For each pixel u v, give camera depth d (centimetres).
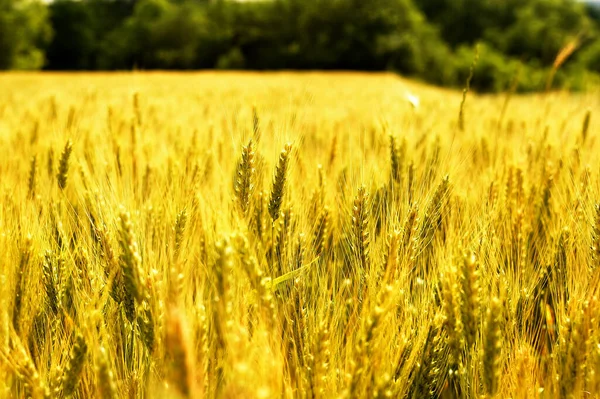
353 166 278
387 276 164
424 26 8006
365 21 7562
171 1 9412
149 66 8088
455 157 276
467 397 168
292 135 226
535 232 257
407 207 205
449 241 224
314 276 199
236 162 206
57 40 8306
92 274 188
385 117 372
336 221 254
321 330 152
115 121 438
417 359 178
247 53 8200
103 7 9294
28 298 178
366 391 147
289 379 154
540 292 218
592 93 598
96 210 216
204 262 188
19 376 146
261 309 149
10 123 534
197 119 559
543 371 175
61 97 1049
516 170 271
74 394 166
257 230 198
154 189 277
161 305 154
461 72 5350
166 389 132
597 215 190
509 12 9581
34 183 279
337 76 4709
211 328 163
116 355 174
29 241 174
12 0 6850
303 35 7938
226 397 115
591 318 153
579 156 302
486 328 146
